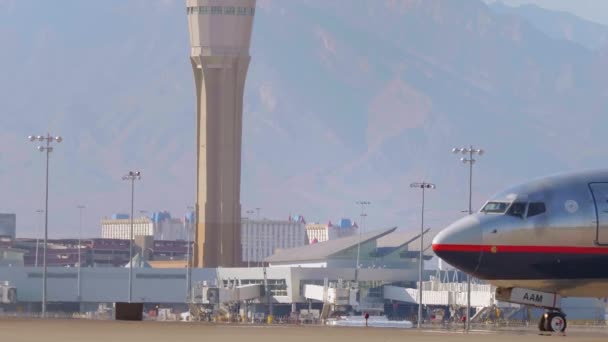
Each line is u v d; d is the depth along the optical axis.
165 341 148.50
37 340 147.50
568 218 192.88
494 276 194.38
